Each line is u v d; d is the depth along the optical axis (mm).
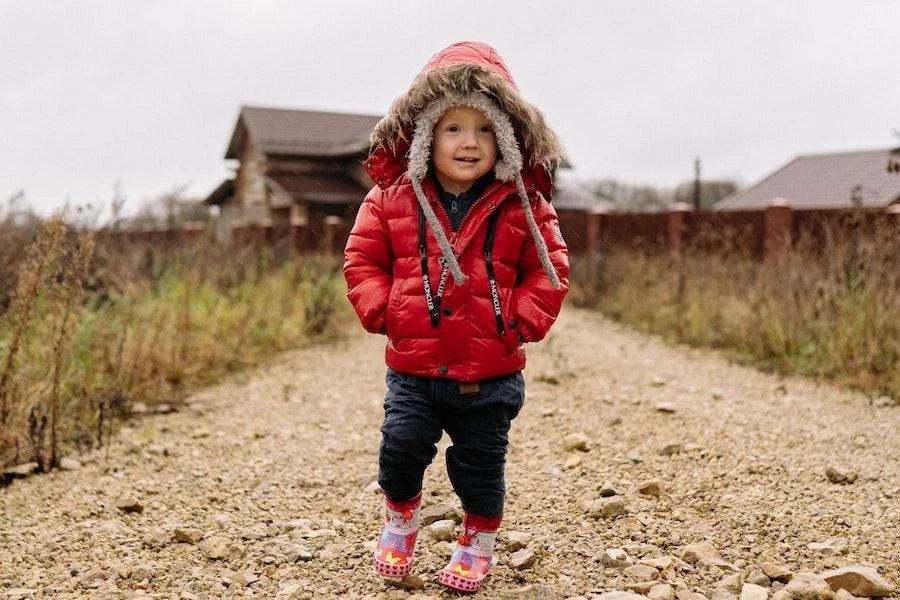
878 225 7328
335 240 17438
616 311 11047
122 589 2840
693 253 11406
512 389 2744
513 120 2834
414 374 2703
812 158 28578
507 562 2977
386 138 2812
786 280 7926
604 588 2746
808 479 3752
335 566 3002
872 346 6316
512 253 2756
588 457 4238
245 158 29812
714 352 7785
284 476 4145
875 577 2645
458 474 2766
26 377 5000
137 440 4863
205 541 3199
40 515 3598
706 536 3158
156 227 11781
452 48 2846
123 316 6758
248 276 9875
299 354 8117
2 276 6629
